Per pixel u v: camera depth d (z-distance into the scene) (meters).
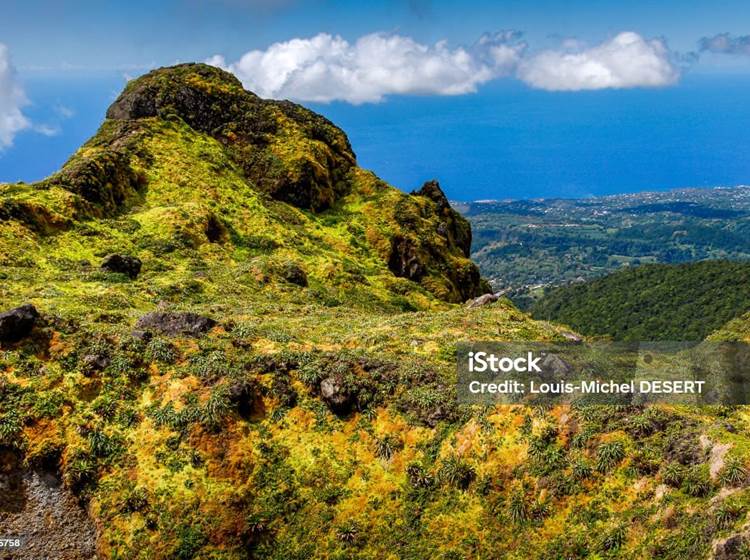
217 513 34.66
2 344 39.62
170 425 37.81
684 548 27.22
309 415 40.09
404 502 35.53
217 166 115.94
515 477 34.62
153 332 44.28
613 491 31.92
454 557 32.53
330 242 111.62
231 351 43.69
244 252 96.00
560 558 30.61
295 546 34.41
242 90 138.75
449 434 37.78
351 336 50.12
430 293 108.50
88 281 64.81
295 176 121.38
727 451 29.98
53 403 37.34
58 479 35.16
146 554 32.84
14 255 67.31
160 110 123.44
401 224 121.94
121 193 96.00
